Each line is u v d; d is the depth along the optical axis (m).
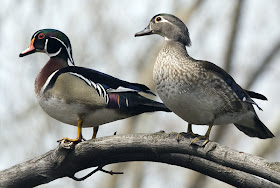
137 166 18.47
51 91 10.63
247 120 10.52
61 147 9.31
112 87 10.48
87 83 10.55
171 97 9.76
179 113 9.93
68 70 10.76
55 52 11.51
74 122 10.90
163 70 9.84
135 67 18.62
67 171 9.63
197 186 18.16
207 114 9.78
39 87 10.84
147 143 8.97
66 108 10.63
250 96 10.98
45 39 11.52
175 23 10.87
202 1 18.97
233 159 8.31
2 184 9.59
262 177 8.13
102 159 9.52
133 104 10.47
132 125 18.28
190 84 9.61
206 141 8.65
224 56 18.84
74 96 10.52
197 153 8.68
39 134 15.96
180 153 8.93
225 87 9.72
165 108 10.50
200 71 9.63
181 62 9.77
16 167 9.62
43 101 10.77
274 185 8.86
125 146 9.07
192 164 9.20
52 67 11.24
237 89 9.91
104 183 18.36
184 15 18.88
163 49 10.37
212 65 9.85
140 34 11.17
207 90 9.64
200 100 9.66
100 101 10.49
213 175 9.16
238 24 18.72
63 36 11.61
